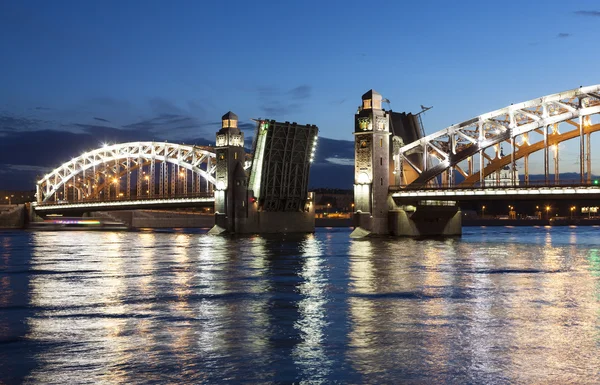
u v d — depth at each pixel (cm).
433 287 4122
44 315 3158
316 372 2147
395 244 8906
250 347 2477
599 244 9150
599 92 9231
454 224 11869
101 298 3703
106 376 2108
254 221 12356
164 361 2278
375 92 10756
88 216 19588
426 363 2241
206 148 14862
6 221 18012
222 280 4544
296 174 12419
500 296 3716
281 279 4584
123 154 16775
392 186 10894
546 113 9762
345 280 4509
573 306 3353
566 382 2028
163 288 4128
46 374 2130
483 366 2197
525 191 9500
